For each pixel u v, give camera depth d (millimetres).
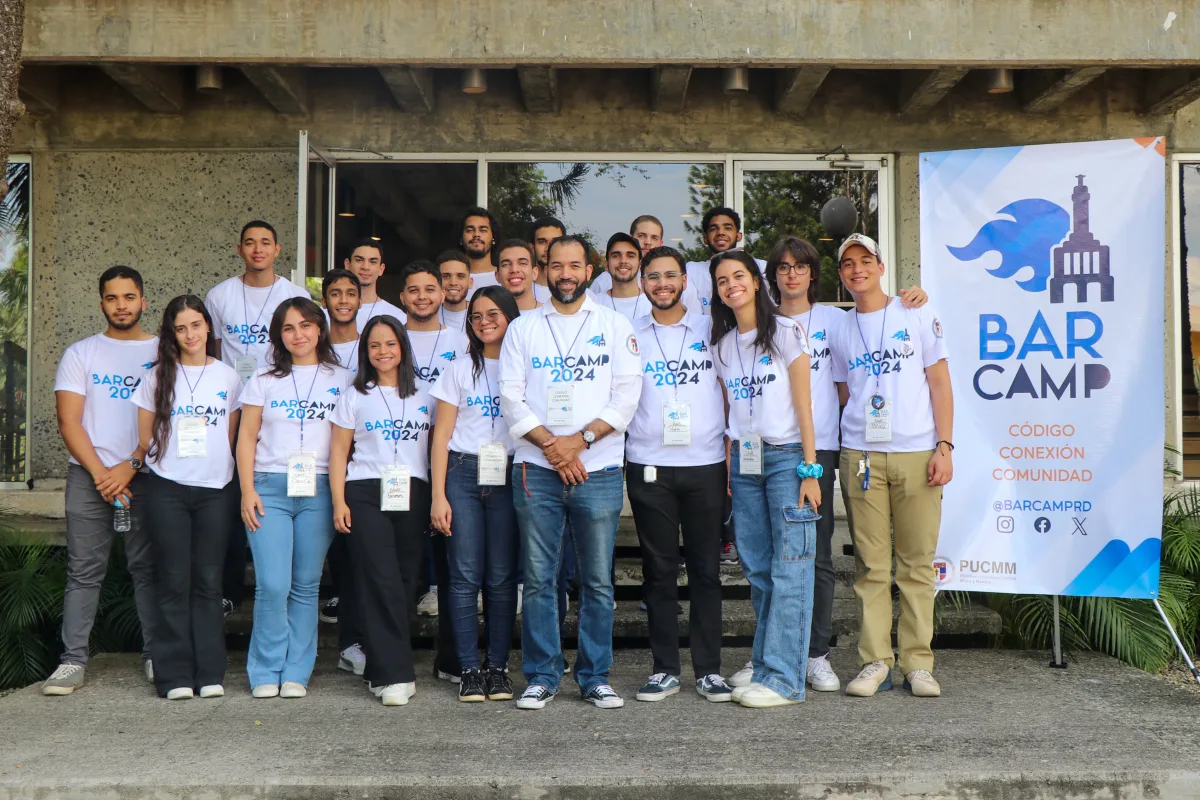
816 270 4543
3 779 3316
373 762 3445
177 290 6676
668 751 3533
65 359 4621
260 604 4359
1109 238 4566
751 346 4168
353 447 4371
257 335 5152
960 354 4680
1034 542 4629
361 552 4250
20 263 6723
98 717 4012
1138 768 3357
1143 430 4543
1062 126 6699
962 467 4668
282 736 3746
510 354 4055
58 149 6656
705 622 4230
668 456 4168
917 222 6719
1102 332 4574
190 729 3846
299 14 5500
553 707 4078
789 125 6719
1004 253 4648
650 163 6781
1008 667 4762
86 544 4566
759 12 5566
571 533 4129
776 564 4129
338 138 6676
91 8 5469
